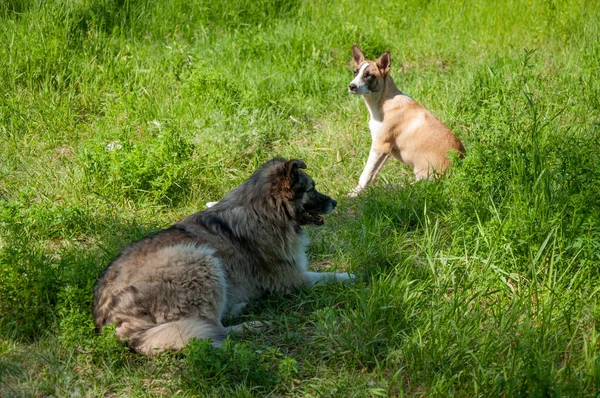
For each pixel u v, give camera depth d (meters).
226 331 4.47
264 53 9.95
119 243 5.70
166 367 4.01
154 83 8.88
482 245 5.09
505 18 11.14
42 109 8.09
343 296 4.88
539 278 4.79
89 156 6.78
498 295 4.70
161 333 4.07
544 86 8.37
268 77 9.12
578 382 3.65
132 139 7.79
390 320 4.32
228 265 4.75
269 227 4.89
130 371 3.99
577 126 7.38
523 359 3.82
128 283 4.23
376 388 3.79
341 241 5.79
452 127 7.77
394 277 4.83
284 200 4.90
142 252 4.43
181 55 9.36
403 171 7.51
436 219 5.74
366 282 5.14
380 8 11.61
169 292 4.26
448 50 10.39
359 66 7.14
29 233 5.84
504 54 9.88
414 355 4.02
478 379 3.75
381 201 6.13
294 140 7.93
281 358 4.23
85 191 6.66
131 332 4.12
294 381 3.96
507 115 6.81
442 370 3.90
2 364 4.04
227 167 7.27
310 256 5.68
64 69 8.80
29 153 7.48
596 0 11.16
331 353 4.15
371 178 7.20
